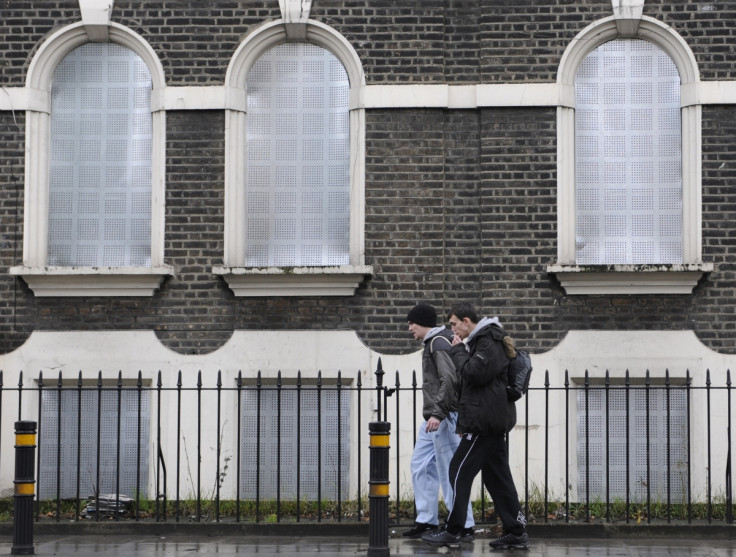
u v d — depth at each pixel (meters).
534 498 12.19
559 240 12.45
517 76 12.59
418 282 12.52
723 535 10.60
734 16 12.55
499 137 12.56
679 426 12.39
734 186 12.44
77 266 12.77
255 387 11.80
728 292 12.35
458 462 9.52
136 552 9.72
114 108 12.95
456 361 9.51
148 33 12.81
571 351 12.39
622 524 10.67
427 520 10.23
